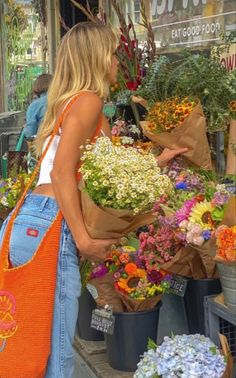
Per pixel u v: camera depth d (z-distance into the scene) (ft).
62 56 8.23
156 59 12.29
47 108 8.33
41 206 7.88
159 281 10.06
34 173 8.11
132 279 10.07
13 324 7.60
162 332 11.15
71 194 7.63
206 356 8.17
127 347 10.22
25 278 7.61
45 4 26.91
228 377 8.18
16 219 7.95
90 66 8.08
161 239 10.00
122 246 10.37
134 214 7.66
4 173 24.06
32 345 7.62
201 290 10.28
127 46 12.60
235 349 9.80
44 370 7.77
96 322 10.22
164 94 11.22
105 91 8.22
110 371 10.46
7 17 32.91
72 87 8.08
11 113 29.01
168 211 9.40
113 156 7.63
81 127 7.76
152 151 11.20
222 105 10.71
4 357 7.61
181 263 10.07
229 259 8.13
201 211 8.93
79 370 10.97
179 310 11.06
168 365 8.06
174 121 10.21
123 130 12.50
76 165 7.88
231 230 8.25
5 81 34.06
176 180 9.93
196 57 10.96
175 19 15.90
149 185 7.54
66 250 7.84
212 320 9.39
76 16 25.89
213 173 10.34
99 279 10.21
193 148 10.21
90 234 7.75
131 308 10.17
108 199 7.56
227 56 12.37
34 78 28.86
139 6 17.67
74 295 7.98
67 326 7.98
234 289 8.62
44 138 8.30
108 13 19.51
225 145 11.32
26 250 7.79
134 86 12.50
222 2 13.91
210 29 14.43
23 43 30.35
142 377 8.29
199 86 10.56
